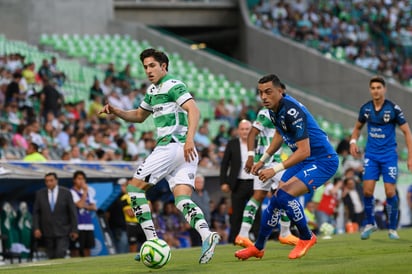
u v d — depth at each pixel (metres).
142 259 22.83
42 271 24.97
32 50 77.38
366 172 33.97
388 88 88.75
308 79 93.88
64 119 59.12
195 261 26.00
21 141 51.84
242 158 37.47
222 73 90.94
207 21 101.31
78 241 41.75
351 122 85.06
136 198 24.06
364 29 96.94
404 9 99.44
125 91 73.06
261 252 24.97
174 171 24.02
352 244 31.53
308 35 95.81
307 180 24.23
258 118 33.12
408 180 61.69
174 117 23.91
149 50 24.12
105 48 87.19
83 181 42.03
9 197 41.19
